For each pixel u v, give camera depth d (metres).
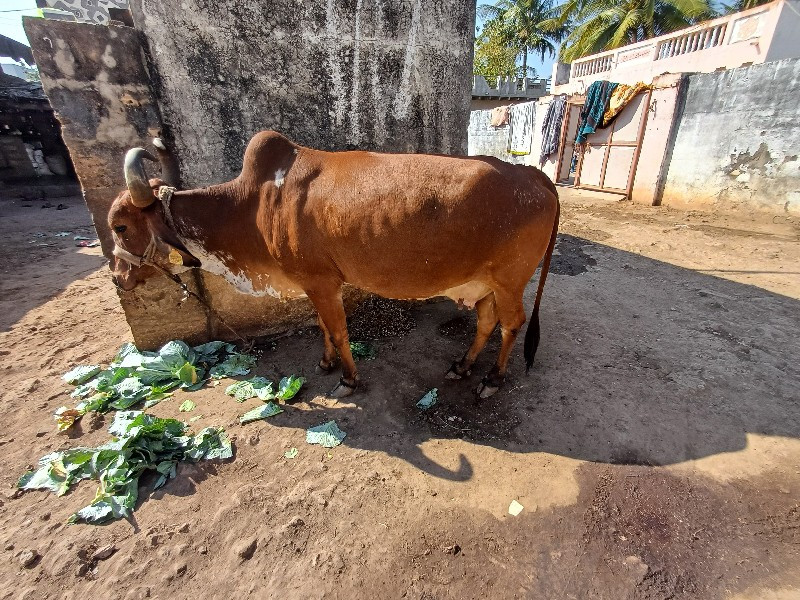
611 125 10.29
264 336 3.94
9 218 9.80
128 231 2.76
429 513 2.24
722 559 1.97
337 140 3.70
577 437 2.71
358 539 2.11
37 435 2.81
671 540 2.06
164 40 2.97
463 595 1.86
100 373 3.45
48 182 13.32
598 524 2.15
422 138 4.00
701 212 8.45
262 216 2.79
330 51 3.44
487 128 16.28
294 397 3.16
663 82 8.87
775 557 1.97
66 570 1.99
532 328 3.03
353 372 3.16
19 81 15.39
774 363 3.36
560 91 14.87
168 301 3.52
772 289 4.72
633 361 3.45
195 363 3.50
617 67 12.84
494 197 2.49
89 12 8.38
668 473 2.43
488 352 3.68
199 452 2.62
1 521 2.24
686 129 8.66
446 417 2.93
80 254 6.96
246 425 2.88
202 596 1.88
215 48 3.12
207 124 3.26
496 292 2.82
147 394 3.15
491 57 24.31
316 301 2.96
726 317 4.11
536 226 2.59
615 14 16.84
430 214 2.48
